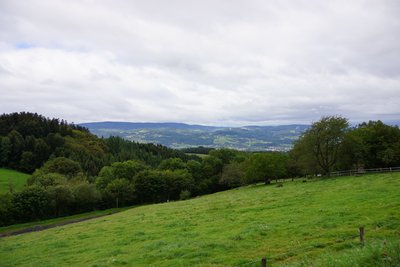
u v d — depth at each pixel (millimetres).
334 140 80875
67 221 86938
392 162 82688
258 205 45594
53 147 177875
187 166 147000
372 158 84250
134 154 197375
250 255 22484
